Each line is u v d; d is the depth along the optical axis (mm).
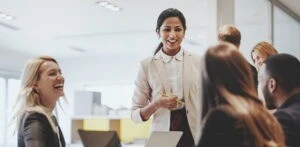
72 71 9008
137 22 5754
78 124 5957
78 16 5465
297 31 5422
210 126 1183
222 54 1232
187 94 2137
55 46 7598
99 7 5035
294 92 1571
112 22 5773
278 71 1587
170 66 2215
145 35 6594
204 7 4859
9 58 8109
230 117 1169
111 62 8625
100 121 5879
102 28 6129
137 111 2197
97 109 5902
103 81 8648
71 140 5902
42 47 7699
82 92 5996
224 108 1183
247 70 1243
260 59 2551
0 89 7973
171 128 2117
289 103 1550
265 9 4363
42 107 1959
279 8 4879
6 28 6172
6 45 7516
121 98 8492
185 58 2221
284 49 4930
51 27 6078
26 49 7891
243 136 1156
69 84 8984
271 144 1192
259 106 1237
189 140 2086
